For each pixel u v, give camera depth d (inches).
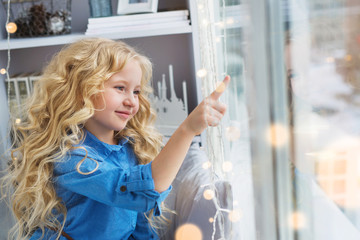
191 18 53.6
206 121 27.3
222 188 37.2
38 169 36.0
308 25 12.5
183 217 40.4
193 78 60.8
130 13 55.2
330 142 12.3
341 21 10.9
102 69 34.8
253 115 16.5
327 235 13.9
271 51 14.3
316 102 12.7
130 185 30.9
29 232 40.1
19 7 56.9
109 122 35.8
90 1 56.0
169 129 59.1
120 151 41.2
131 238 42.4
